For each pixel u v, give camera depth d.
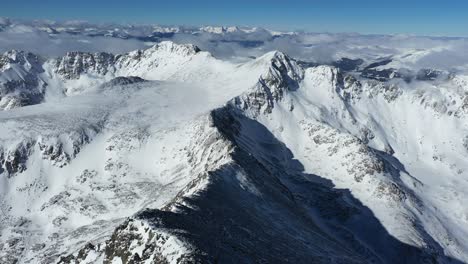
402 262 135.75
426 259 136.62
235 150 120.94
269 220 84.06
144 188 144.00
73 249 109.31
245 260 57.03
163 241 50.69
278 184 122.50
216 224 66.00
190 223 59.69
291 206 110.00
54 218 135.88
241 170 100.56
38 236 128.38
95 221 130.12
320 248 85.75
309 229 100.06
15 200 146.50
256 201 90.81
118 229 56.22
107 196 142.25
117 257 53.03
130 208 133.62
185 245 49.69
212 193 79.38
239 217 74.50
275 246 70.69
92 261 55.25
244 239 65.94
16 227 132.88
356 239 138.12
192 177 135.38
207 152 144.75
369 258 130.12
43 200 147.50
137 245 52.22
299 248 77.06
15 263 115.62
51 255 112.31
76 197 143.75
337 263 80.00
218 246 55.66
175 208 65.50
